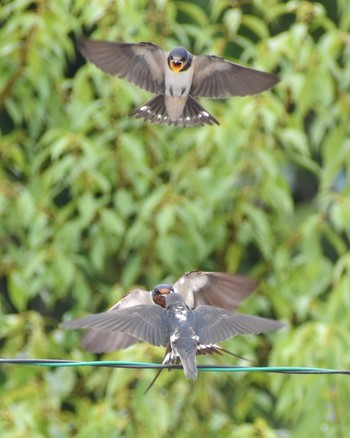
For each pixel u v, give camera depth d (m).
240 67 8.91
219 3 13.42
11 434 11.93
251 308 13.05
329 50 12.84
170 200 12.77
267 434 12.07
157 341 7.74
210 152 13.26
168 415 12.17
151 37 13.17
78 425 12.84
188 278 8.53
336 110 12.98
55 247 12.98
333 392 11.98
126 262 14.29
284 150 14.16
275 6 13.51
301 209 15.25
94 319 7.64
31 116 13.45
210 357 13.05
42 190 13.26
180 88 8.81
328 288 14.46
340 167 12.91
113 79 12.97
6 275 13.55
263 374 13.30
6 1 13.87
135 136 13.40
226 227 13.37
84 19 13.16
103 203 13.09
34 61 13.11
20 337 13.17
